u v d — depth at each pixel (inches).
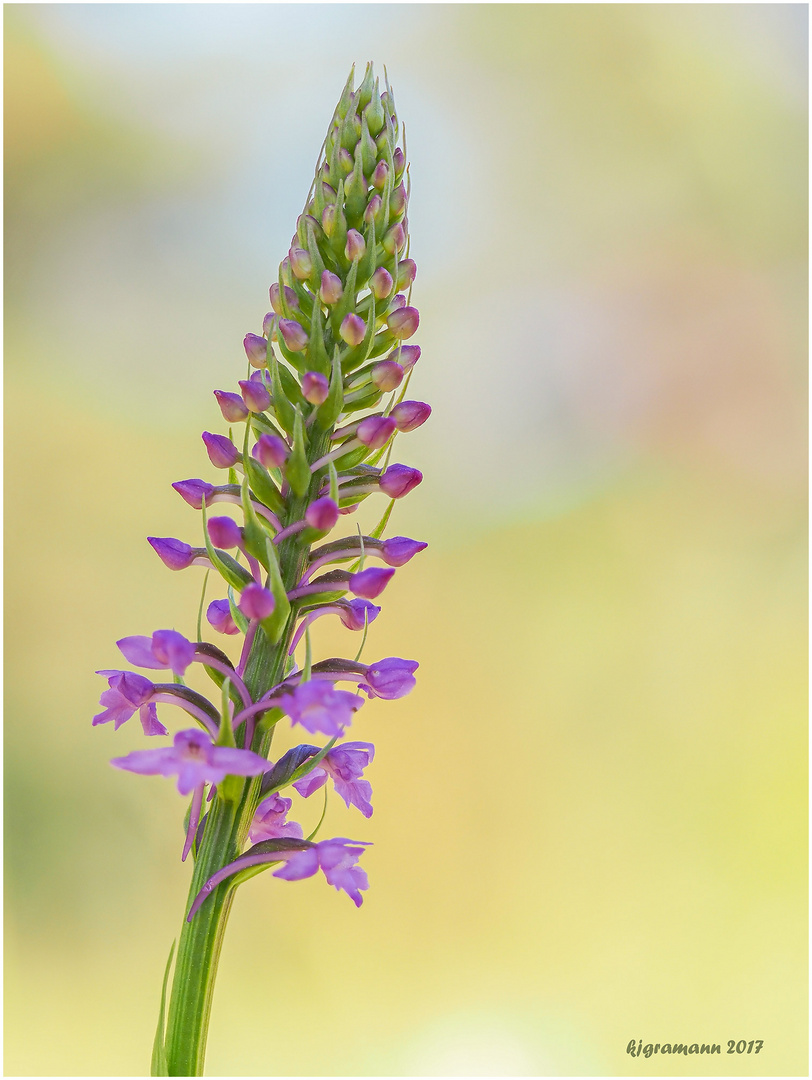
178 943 9.9
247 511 9.9
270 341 10.1
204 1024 9.8
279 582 9.8
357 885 9.8
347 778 10.2
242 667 10.0
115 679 9.9
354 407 10.2
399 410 10.3
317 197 10.3
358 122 10.3
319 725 9.7
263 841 9.9
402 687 10.1
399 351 10.3
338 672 10.1
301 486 10.0
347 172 10.3
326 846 9.8
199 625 9.9
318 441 10.1
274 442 10.0
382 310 10.3
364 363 10.6
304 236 10.2
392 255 10.3
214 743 9.9
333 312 10.2
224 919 9.9
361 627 10.1
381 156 10.3
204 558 10.2
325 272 10.1
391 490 10.2
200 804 10.0
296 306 10.2
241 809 9.9
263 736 9.9
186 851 9.9
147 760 9.7
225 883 9.8
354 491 10.2
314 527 10.0
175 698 9.9
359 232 10.3
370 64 10.3
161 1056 9.8
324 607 10.1
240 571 10.0
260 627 9.9
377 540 10.2
